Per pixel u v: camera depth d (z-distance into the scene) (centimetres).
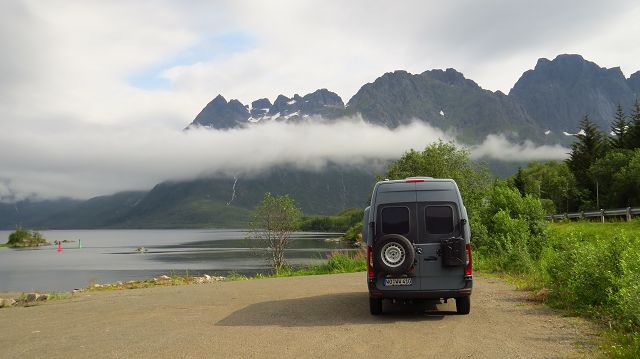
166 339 812
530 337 780
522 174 9250
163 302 1277
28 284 5016
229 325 925
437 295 952
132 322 991
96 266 7994
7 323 1045
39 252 13712
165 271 6644
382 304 1091
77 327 960
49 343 816
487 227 2181
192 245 17212
